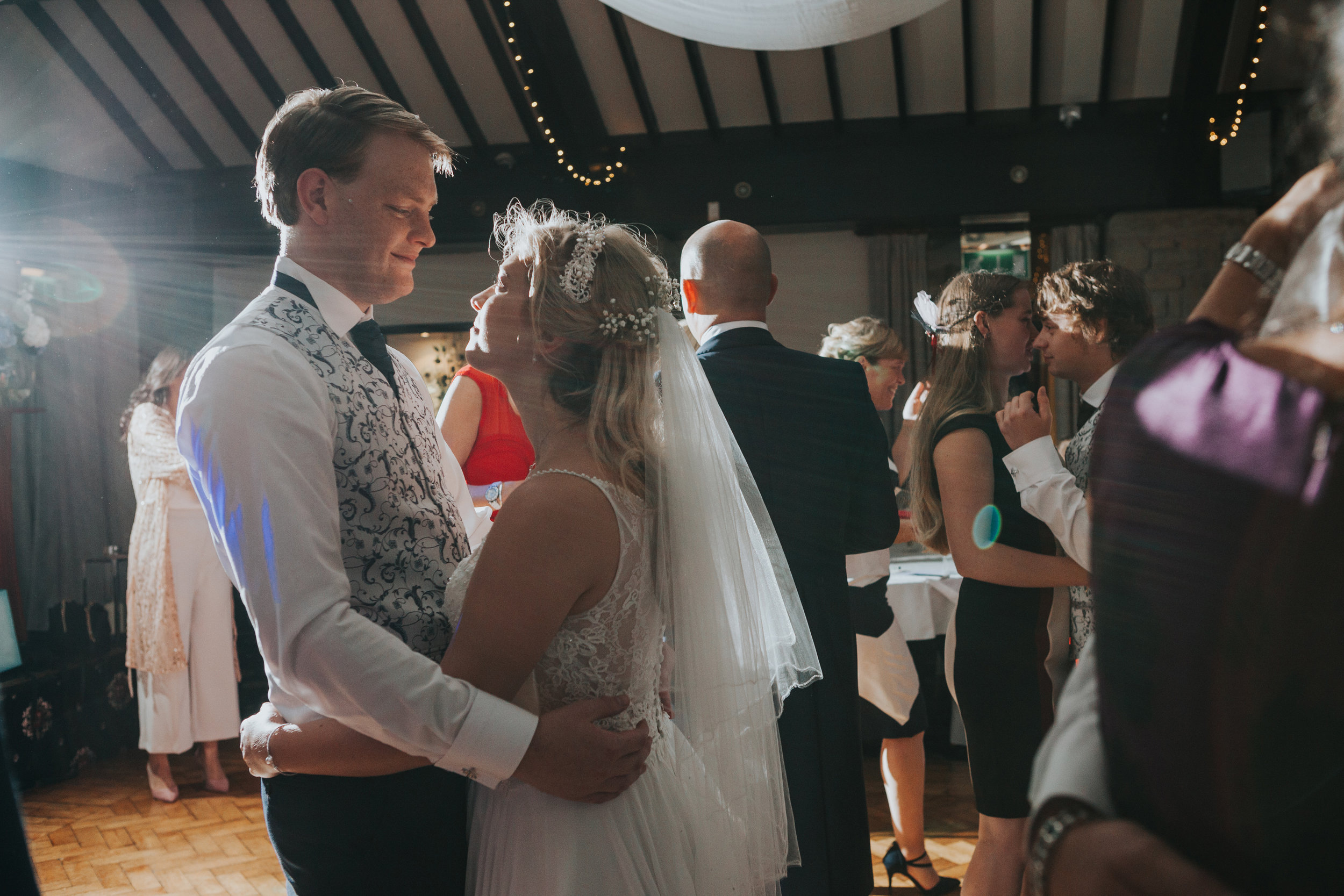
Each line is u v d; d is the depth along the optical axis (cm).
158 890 307
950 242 761
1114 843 44
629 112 737
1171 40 643
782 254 801
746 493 149
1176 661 42
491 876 116
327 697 108
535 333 116
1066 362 166
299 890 125
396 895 125
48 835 359
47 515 709
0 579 485
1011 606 162
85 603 503
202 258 799
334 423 123
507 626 106
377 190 130
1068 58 663
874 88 701
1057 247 733
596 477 112
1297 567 40
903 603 385
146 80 711
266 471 110
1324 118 41
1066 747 49
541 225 123
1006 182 711
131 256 775
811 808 175
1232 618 41
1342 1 39
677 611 121
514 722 105
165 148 775
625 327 115
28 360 693
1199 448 42
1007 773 161
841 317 793
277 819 125
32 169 724
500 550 107
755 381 183
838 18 230
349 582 116
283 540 108
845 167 732
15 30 656
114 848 344
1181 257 679
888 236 765
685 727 125
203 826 364
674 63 696
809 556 180
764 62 681
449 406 248
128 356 773
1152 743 43
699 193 748
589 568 108
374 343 137
